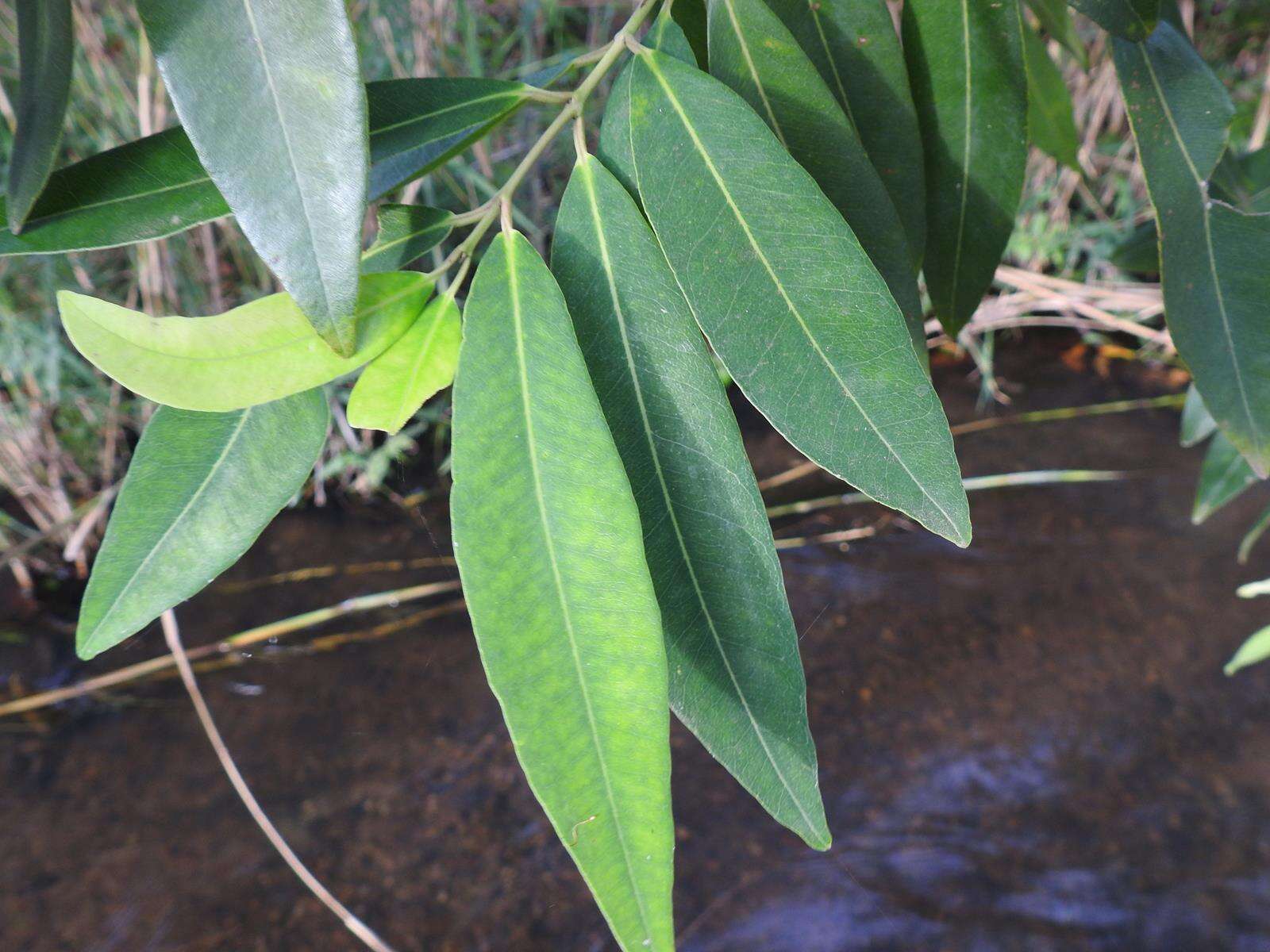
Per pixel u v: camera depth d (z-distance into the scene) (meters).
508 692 0.16
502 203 0.19
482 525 0.17
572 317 0.19
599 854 0.16
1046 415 1.36
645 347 0.19
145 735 0.91
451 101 0.20
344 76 0.16
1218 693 0.94
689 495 0.19
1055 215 1.43
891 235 0.23
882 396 0.18
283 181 0.16
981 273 0.27
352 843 0.81
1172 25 0.27
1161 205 0.25
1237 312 0.25
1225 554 1.10
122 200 0.19
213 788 0.86
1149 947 0.73
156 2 0.16
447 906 0.77
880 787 0.87
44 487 1.16
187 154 0.19
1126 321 1.32
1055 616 1.03
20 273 1.03
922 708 0.93
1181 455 1.26
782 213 0.19
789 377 0.18
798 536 1.17
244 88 0.16
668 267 0.19
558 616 0.17
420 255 0.19
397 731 0.91
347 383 1.17
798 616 1.05
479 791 0.86
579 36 1.33
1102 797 0.85
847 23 0.24
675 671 0.19
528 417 0.17
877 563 1.12
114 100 0.98
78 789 0.86
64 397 1.12
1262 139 0.89
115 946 0.73
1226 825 0.82
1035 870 0.79
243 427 0.19
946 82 0.25
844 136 0.22
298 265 0.16
